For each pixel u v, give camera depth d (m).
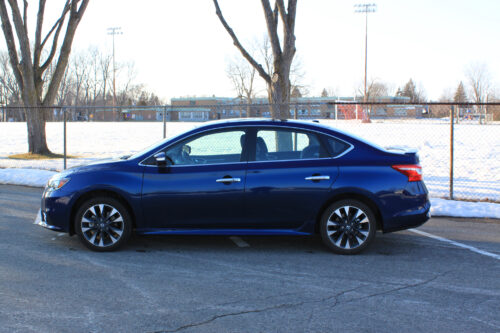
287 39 11.23
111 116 91.25
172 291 4.20
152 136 32.50
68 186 5.43
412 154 5.61
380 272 4.86
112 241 5.43
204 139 5.57
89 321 3.51
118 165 5.50
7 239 5.93
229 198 5.35
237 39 11.55
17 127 44.38
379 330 3.44
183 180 5.37
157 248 5.68
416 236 6.50
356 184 5.38
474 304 3.99
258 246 5.84
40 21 16.45
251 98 82.12
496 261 5.31
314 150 5.52
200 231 5.44
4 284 4.29
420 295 4.19
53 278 4.48
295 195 5.37
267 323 3.53
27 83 16.25
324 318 3.64
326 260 5.27
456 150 20.52
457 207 8.24
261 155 5.49
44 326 3.40
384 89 93.00
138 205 5.37
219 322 3.53
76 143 26.66
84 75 91.44
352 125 37.44
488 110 60.19
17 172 11.88
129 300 3.95
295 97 75.19
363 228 5.46
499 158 17.17
